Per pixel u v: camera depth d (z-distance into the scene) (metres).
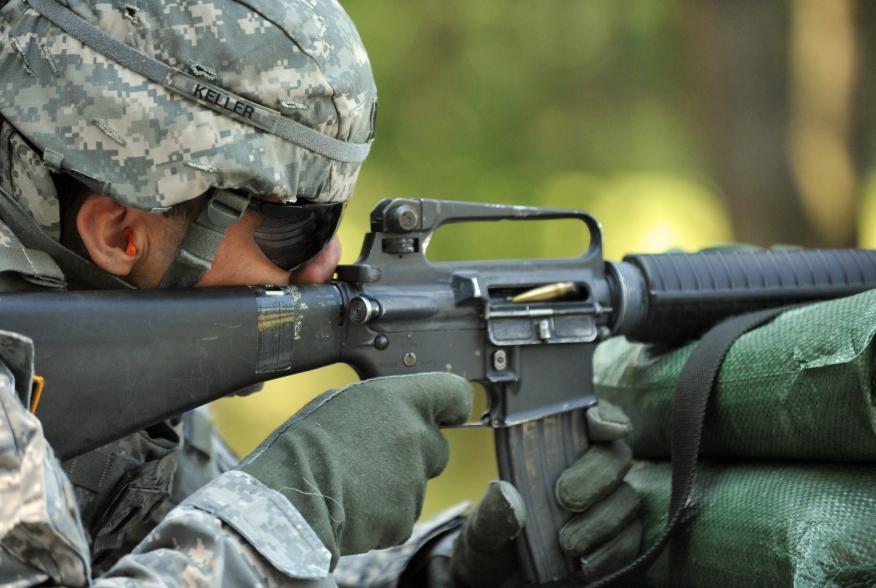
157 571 3.14
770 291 4.75
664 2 18.16
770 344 3.99
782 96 12.99
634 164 18.36
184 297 3.73
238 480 3.40
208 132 3.65
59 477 2.96
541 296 4.58
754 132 13.04
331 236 4.16
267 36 3.71
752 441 4.05
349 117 3.90
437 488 14.30
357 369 4.29
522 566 4.50
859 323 3.63
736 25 13.08
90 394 3.50
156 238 3.83
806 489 3.78
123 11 3.62
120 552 4.38
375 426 3.71
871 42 12.86
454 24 18.48
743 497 3.98
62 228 3.80
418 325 4.35
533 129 18.53
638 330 4.71
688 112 14.29
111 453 4.13
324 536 3.42
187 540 3.22
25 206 3.70
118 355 3.54
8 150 3.70
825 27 12.76
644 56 18.33
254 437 15.71
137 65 3.62
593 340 4.61
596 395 5.09
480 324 4.46
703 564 4.05
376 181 18.25
